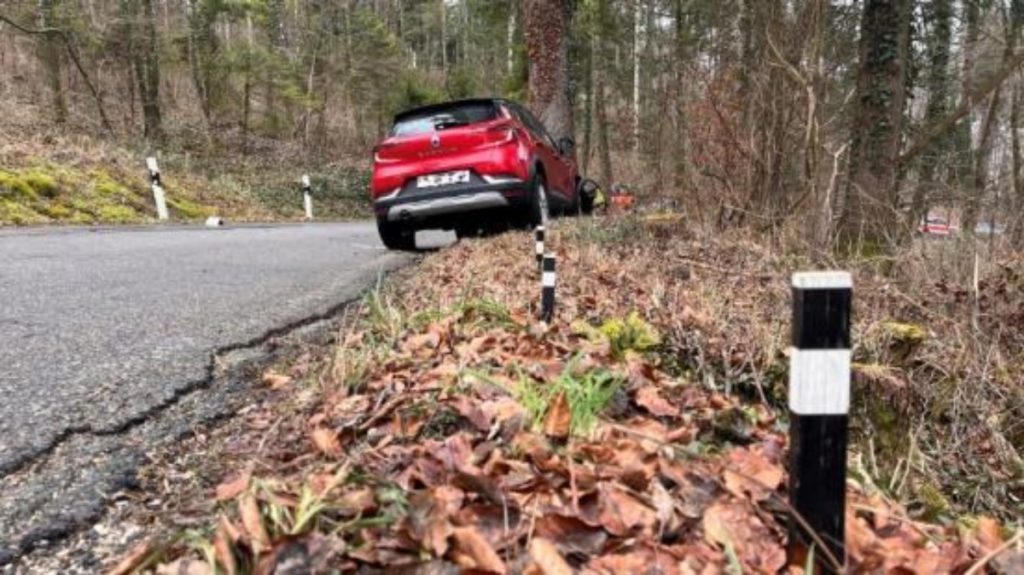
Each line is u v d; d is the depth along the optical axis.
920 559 1.66
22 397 2.44
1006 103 11.03
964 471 3.30
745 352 3.50
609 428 2.19
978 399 3.59
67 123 18.80
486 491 1.69
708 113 6.99
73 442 2.11
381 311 3.64
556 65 11.07
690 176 7.22
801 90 6.31
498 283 4.65
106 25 20.34
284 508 1.59
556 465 1.89
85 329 3.44
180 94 28.91
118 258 6.17
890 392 3.35
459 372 2.55
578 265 5.24
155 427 2.28
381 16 43.50
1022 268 5.09
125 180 13.70
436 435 2.25
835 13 7.09
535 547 1.46
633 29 20.33
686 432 2.37
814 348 1.42
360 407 2.45
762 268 5.37
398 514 1.56
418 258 6.88
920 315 4.52
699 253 5.79
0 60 22.94
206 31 25.19
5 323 3.53
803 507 1.47
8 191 10.49
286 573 1.38
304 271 5.64
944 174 9.58
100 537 1.63
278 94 29.28
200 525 1.65
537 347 3.14
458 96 30.17
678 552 1.57
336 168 25.48
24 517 1.68
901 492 2.61
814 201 6.10
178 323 3.62
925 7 12.16
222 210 15.55
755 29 6.69
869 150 7.07
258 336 3.42
